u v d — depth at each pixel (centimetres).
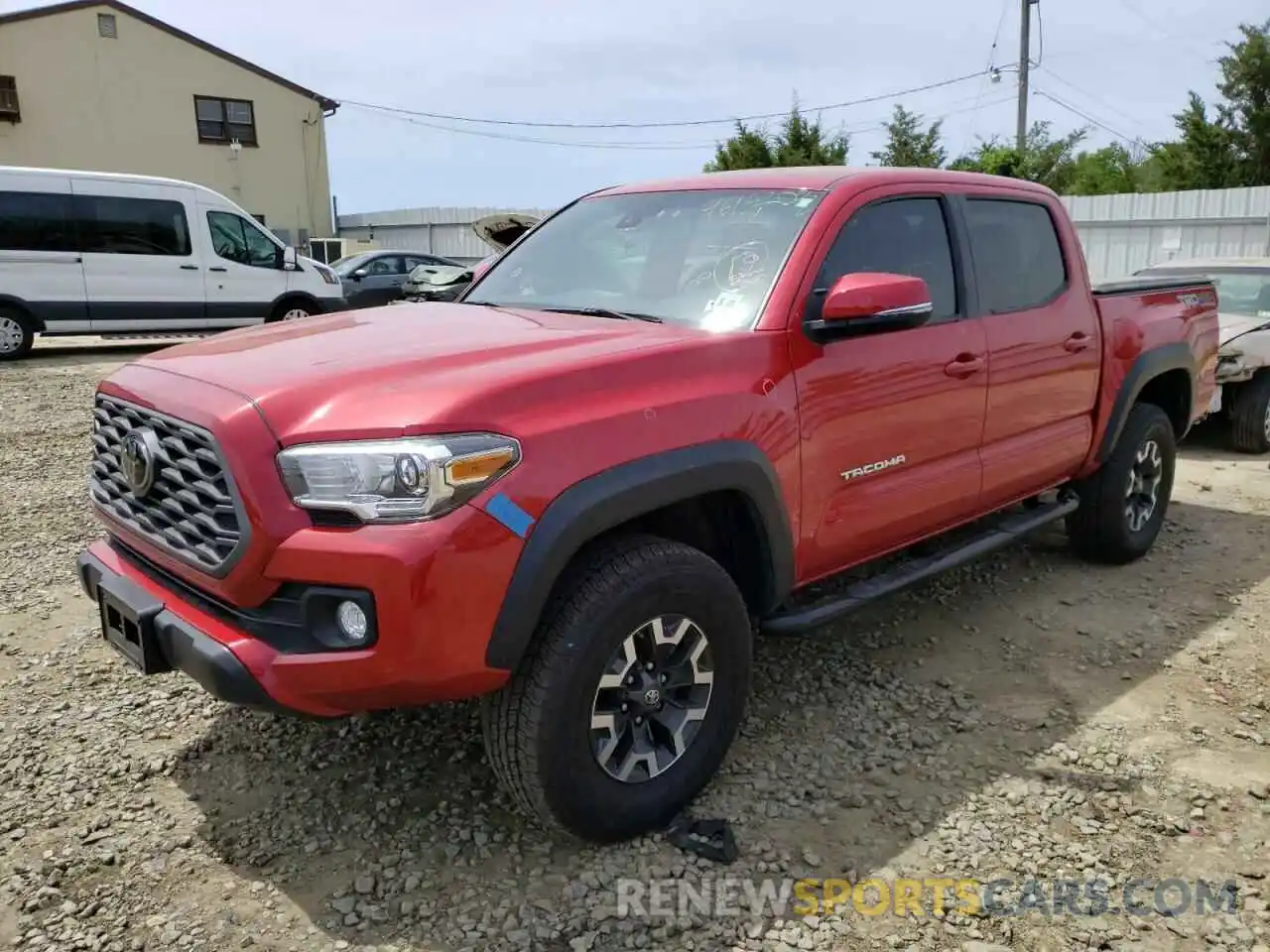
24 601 476
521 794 278
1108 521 524
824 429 337
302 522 249
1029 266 450
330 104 3078
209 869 286
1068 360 459
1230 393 837
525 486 256
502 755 275
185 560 271
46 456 767
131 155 2775
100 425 326
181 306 1423
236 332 354
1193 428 948
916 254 389
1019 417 434
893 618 473
